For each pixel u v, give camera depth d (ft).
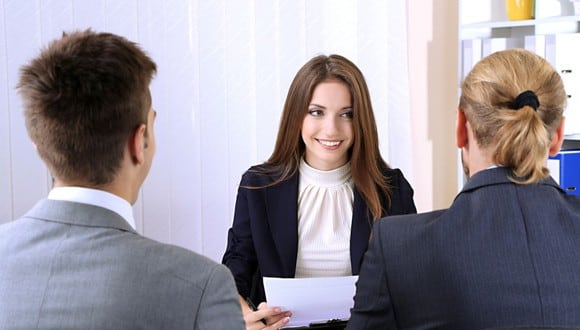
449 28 10.20
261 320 4.84
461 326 3.00
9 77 7.58
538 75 3.16
